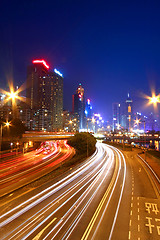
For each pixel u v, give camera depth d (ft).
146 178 103.96
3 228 49.16
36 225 50.62
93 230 48.37
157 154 179.11
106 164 151.94
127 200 70.18
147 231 48.37
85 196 74.02
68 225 50.72
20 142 270.46
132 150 261.85
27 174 137.18
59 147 368.48
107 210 60.95
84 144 214.07
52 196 73.77
